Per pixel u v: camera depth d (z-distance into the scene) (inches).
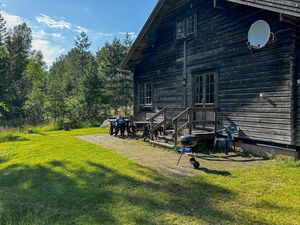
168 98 482.0
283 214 150.9
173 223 142.2
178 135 368.5
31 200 180.4
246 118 329.1
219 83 370.0
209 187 195.3
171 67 472.4
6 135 574.9
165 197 177.8
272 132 297.6
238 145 343.9
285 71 282.7
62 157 309.9
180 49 449.7
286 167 250.1
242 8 334.3
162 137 389.4
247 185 198.1
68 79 1470.2
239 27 338.6
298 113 273.7
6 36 1510.8
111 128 539.8
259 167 252.2
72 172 243.8
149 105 540.1
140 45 518.6
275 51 293.6
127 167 255.1
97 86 1005.8
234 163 273.3
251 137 322.0
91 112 1000.9
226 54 358.6
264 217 147.5
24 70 1551.4
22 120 1056.2
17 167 279.3
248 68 326.6
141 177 222.2
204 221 144.0
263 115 307.7
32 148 389.4
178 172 237.0
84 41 1813.5
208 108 361.4
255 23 303.0
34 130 733.3
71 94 1304.1
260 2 274.1
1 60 1184.8
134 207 163.2
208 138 354.0
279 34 289.0
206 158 301.0
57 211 160.1
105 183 208.1
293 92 275.6
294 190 186.2
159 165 263.9
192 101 422.0
